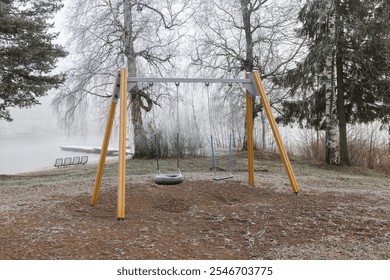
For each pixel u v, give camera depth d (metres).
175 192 7.43
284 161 7.36
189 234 5.01
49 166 27.00
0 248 4.34
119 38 17.72
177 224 5.44
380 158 17.52
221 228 5.27
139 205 6.54
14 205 6.60
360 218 5.73
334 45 14.40
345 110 16.48
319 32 15.30
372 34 14.06
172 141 18.14
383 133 18.80
